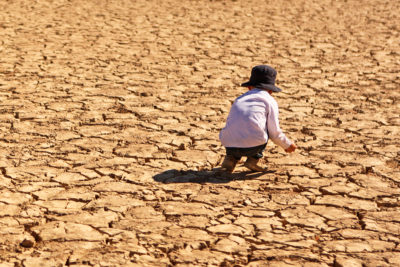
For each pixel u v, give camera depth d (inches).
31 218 150.9
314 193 172.2
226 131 179.3
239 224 151.6
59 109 251.3
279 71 341.1
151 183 176.7
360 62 369.1
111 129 227.5
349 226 151.2
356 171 189.8
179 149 208.5
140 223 150.6
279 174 186.7
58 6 587.5
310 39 448.5
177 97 279.1
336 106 269.6
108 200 163.6
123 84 300.2
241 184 178.1
